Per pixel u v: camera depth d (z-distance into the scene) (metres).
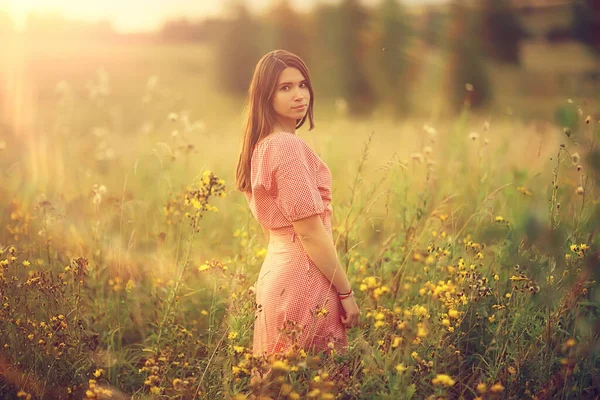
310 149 2.36
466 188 4.33
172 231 3.61
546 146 4.58
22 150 6.23
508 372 2.40
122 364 2.83
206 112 29.03
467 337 2.69
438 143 5.18
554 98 36.22
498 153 4.57
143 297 3.31
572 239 2.68
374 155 6.00
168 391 2.45
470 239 3.19
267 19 42.59
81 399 2.51
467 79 37.59
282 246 2.41
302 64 2.44
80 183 4.97
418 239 3.12
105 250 3.43
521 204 3.69
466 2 39.62
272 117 2.45
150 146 5.95
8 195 4.27
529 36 71.69
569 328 2.62
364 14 40.66
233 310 2.66
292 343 2.26
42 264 2.98
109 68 43.22
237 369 2.22
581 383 2.38
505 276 2.87
